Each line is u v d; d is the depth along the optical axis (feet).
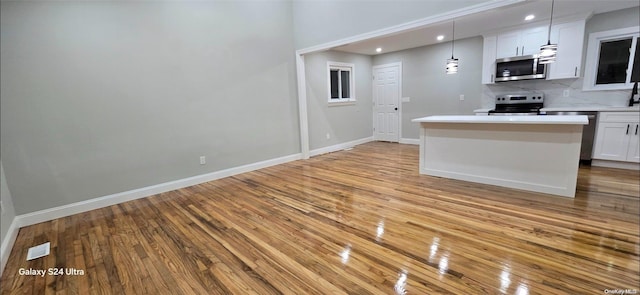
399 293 5.80
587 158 14.19
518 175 11.15
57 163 10.48
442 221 8.82
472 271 6.37
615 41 14.28
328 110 20.57
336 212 9.89
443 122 12.30
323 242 7.93
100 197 11.44
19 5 9.43
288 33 17.02
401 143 23.13
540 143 10.48
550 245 7.25
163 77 12.57
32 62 9.78
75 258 7.67
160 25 12.32
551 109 14.98
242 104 15.33
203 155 14.10
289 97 17.57
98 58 10.98
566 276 6.08
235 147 15.26
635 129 12.78
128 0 11.46
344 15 14.43
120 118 11.66
